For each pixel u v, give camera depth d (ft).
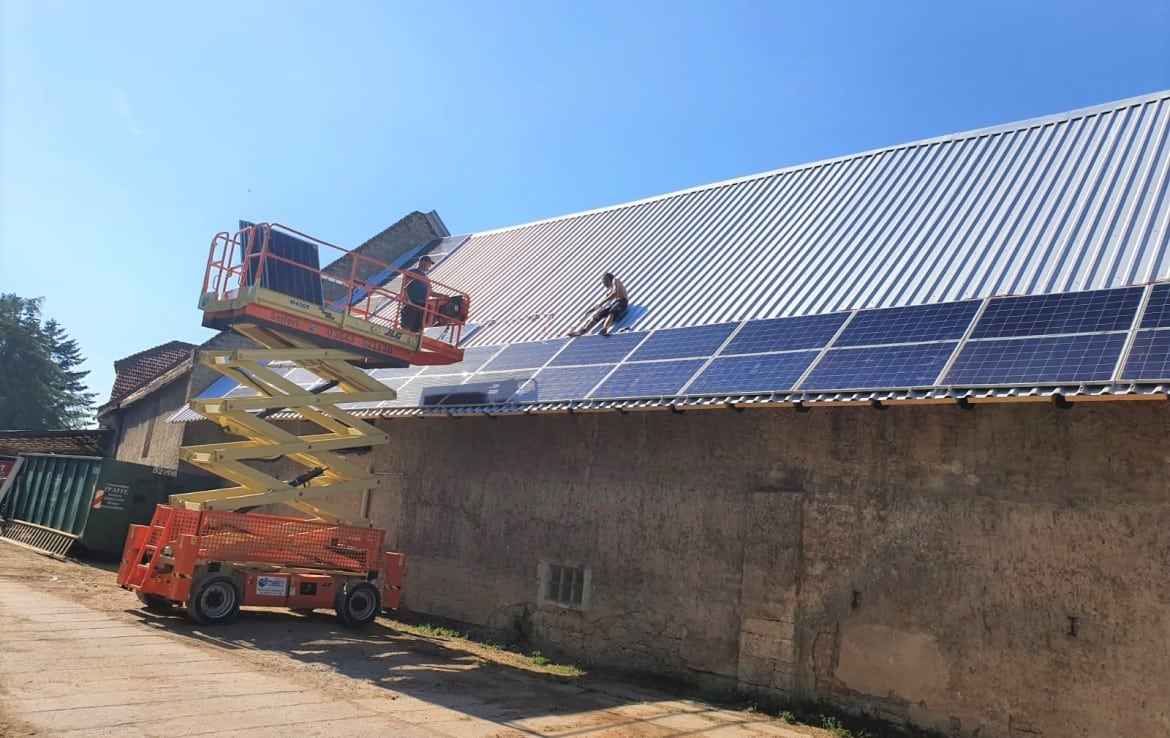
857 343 32.73
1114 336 26.40
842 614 30.45
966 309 32.45
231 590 37.01
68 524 59.98
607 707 29.17
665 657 34.91
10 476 70.08
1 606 35.73
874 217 44.50
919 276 37.29
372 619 41.27
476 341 51.60
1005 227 38.06
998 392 25.84
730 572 33.86
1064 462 26.99
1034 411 27.94
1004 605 27.12
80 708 21.56
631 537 37.35
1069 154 41.34
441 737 22.66
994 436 28.58
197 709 22.76
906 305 35.17
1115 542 25.57
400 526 47.62
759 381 32.30
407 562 46.68
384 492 49.14
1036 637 26.32
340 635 38.27
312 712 23.80
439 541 45.47
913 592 29.04
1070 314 29.04
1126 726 24.29
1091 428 26.71
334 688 27.37
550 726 25.36
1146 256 31.45
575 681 33.73
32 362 197.16
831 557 31.19
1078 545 26.20
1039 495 27.25
